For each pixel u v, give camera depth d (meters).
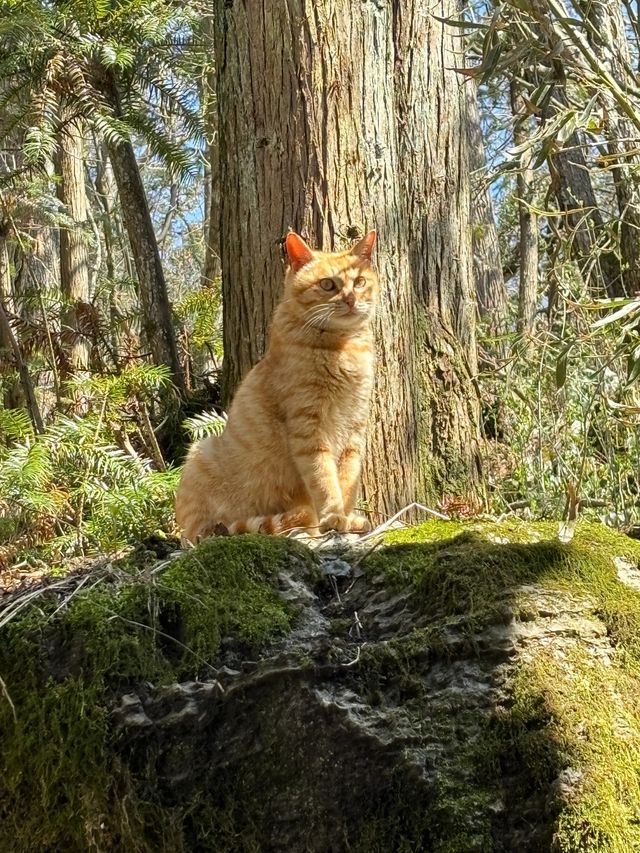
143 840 0.90
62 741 0.93
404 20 1.77
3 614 1.01
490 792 0.86
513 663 0.90
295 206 1.57
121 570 1.07
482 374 2.03
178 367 2.04
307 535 1.23
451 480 1.75
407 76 1.77
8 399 2.30
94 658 0.96
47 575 1.18
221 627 0.97
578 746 0.86
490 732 0.88
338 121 1.56
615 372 1.71
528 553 0.99
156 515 1.55
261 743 0.91
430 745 0.88
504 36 1.24
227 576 1.01
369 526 1.32
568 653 0.91
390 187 1.60
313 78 1.55
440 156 1.80
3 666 0.98
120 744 0.92
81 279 3.14
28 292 2.12
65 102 2.00
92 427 1.67
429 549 1.05
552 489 1.82
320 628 0.98
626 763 0.85
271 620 0.97
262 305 1.61
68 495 1.55
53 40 1.90
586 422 1.62
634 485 1.90
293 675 0.91
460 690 0.90
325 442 1.36
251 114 1.59
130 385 1.83
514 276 4.61
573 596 0.95
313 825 0.89
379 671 0.92
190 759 0.92
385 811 0.87
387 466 1.59
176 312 2.27
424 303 1.77
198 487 1.41
